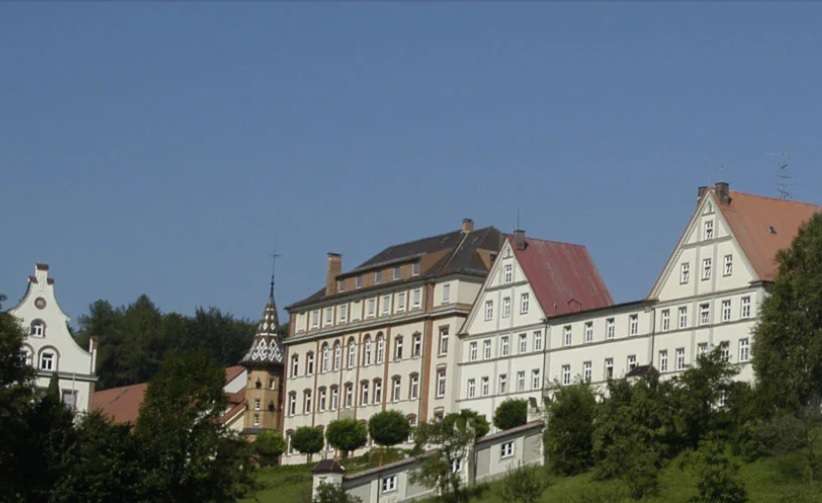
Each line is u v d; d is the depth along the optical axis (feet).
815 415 422.82
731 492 389.60
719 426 432.25
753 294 479.41
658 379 452.76
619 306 520.42
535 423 472.85
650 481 407.85
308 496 451.94
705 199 501.56
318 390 645.10
